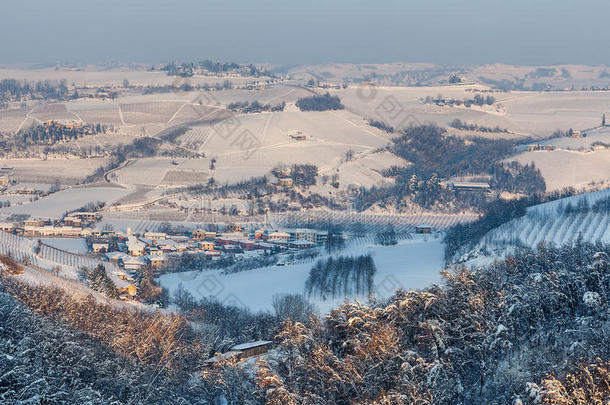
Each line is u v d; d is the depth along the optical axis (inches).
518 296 5359.3
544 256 6437.0
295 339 5236.2
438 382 4591.5
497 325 5073.8
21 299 6855.3
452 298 5428.2
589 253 6427.2
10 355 4877.0
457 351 4869.6
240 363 5812.0
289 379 5007.4
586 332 4965.6
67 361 5438.0
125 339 6638.8
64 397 4881.9
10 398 4569.4
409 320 5260.8
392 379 4741.6
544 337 5211.6
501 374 4901.6
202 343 7086.6
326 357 4918.8
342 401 4739.2
